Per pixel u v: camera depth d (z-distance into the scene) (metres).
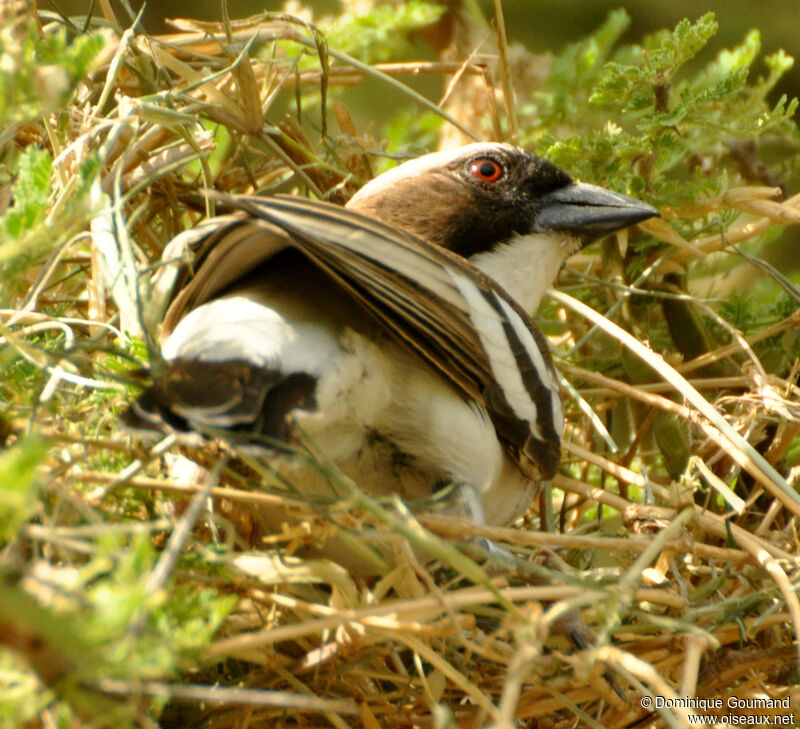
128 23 12.32
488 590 4.95
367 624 4.83
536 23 12.79
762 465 7.02
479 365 5.85
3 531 3.21
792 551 7.04
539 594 5.04
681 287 8.95
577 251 8.10
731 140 9.71
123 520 5.27
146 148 7.59
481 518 5.94
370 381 5.64
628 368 8.64
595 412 8.82
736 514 7.27
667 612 6.33
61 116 6.70
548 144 9.03
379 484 6.09
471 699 5.71
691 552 6.35
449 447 5.92
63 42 4.20
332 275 5.34
